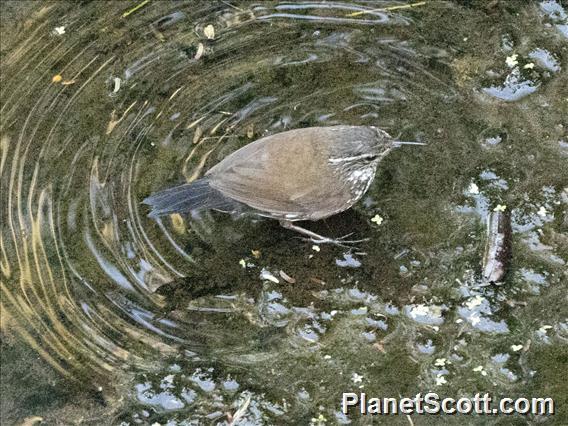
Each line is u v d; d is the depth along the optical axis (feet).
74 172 28.50
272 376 24.18
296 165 24.95
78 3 32.53
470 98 29.35
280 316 25.39
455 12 31.71
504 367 23.89
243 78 30.40
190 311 25.61
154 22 32.19
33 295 26.07
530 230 26.40
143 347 24.94
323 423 23.17
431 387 23.68
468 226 26.61
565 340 24.25
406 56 30.58
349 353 24.48
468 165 27.76
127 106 29.96
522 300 25.08
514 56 30.12
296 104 29.55
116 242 26.96
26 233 27.32
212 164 28.19
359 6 32.17
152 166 28.40
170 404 23.93
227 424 23.41
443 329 24.73
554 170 27.48
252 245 26.96
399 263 26.09
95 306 25.75
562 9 31.32
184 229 27.32
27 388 24.34
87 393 24.18
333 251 26.66
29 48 31.71
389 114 29.07
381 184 27.78
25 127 29.66
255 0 32.45
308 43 31.24
